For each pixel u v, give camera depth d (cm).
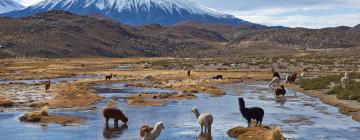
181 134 2647
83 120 3153
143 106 3894
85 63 14188
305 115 3356
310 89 5250
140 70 9950
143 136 2406
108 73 9125
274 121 3088
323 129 2786
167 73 8588
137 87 6000
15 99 4428
